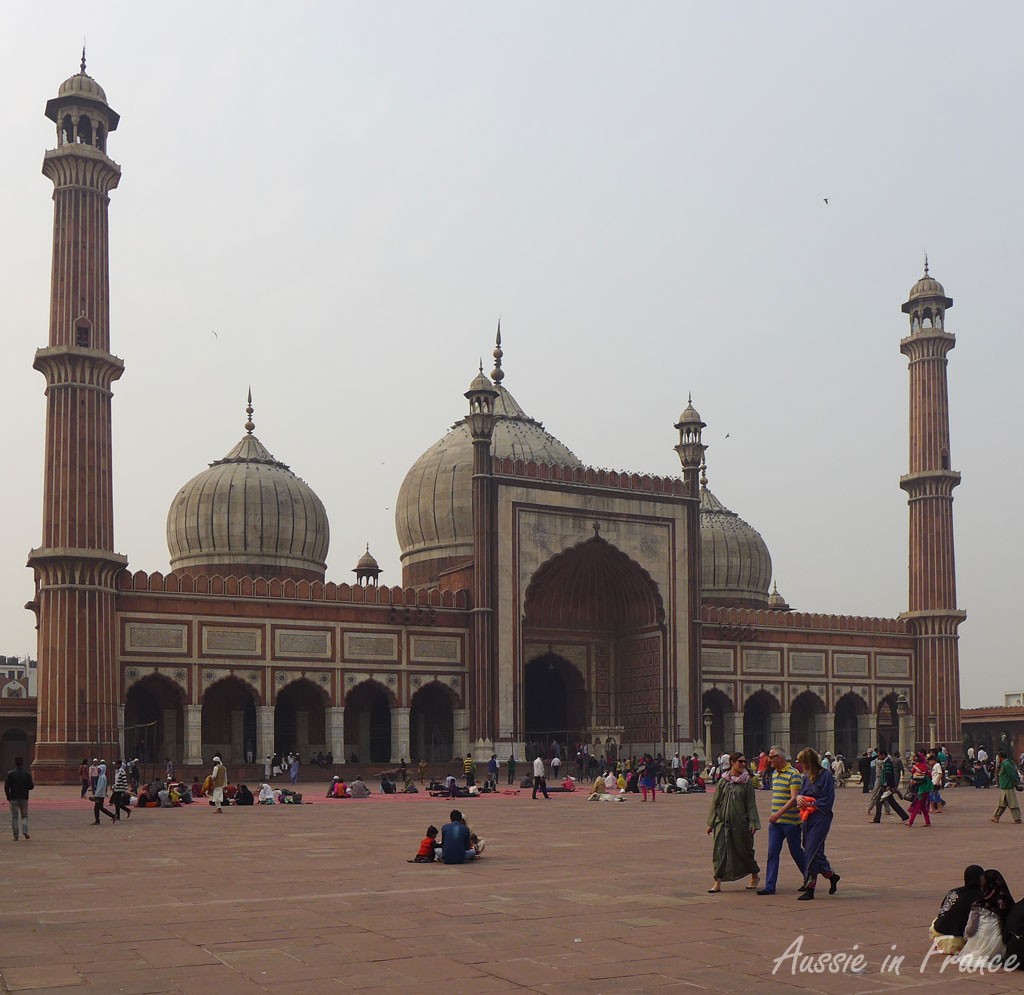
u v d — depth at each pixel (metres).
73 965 3.92
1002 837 9.15
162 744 20.00
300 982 3.67
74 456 17.94
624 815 11.85
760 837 8.77
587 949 4.21
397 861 7.21
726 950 4.20
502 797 15.56
